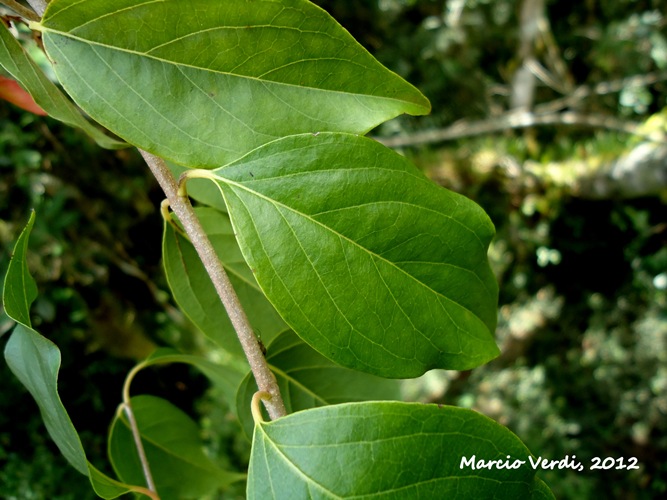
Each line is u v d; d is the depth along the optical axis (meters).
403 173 0.18
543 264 1.06
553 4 1.27
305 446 0.16
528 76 1.14
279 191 0.17
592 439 1.10
